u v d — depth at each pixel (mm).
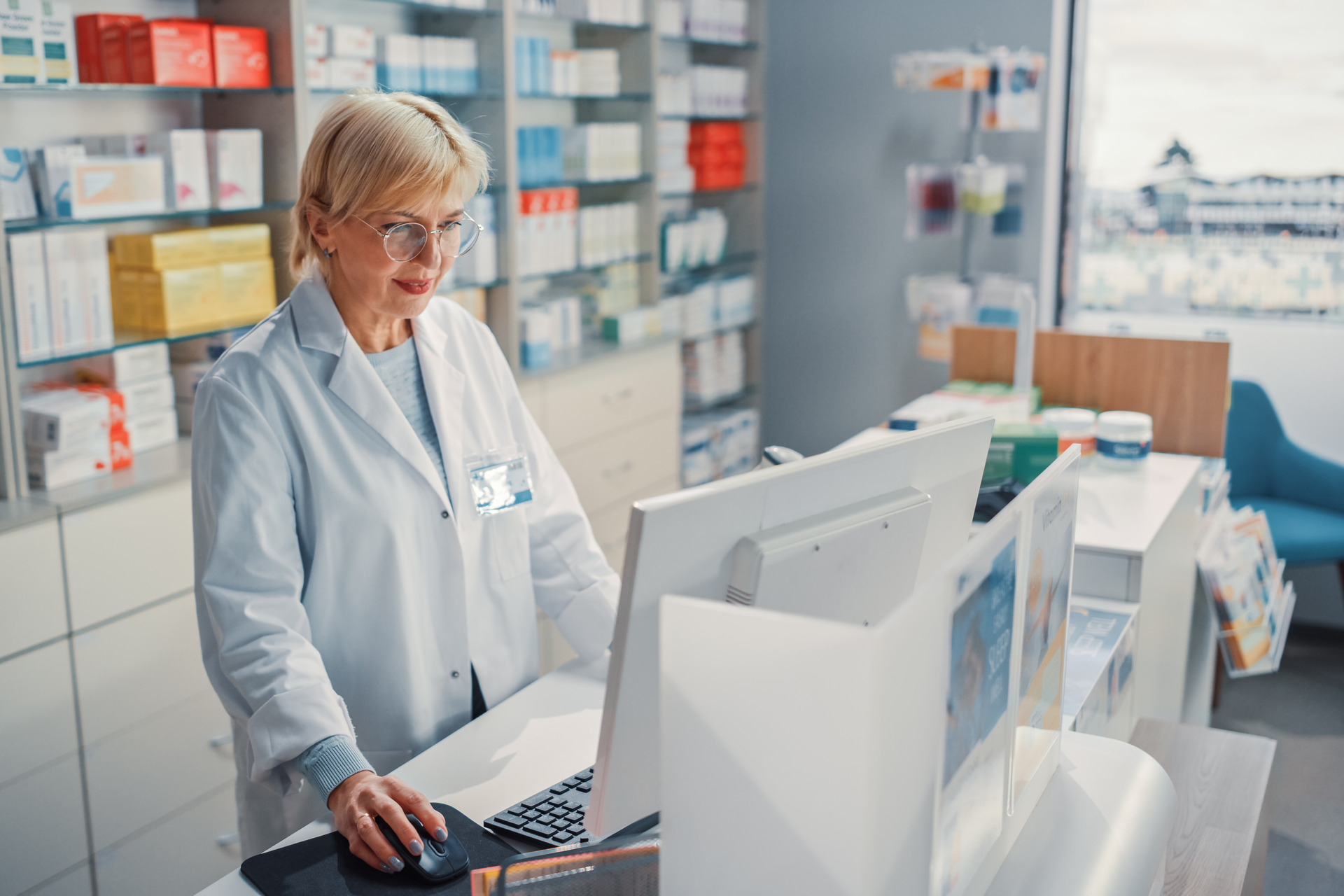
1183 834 1550
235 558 1418
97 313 2629
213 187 2836
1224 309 4391
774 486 1027
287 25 2863
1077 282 4648
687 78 4469
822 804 771
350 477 1528
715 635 791
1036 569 1063
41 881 2408
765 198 5059
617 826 1077
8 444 2373
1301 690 3814
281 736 1322
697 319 4688
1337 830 2939
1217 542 2787
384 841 1192
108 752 2520
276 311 1584
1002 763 1032
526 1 3717
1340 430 4223
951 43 4559
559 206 3916
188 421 2979
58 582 2379
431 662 1622
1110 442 2611
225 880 1195
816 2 4785
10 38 2410
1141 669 2133
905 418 2811
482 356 1757
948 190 4168
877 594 1181
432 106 1455
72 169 2494
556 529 1780
